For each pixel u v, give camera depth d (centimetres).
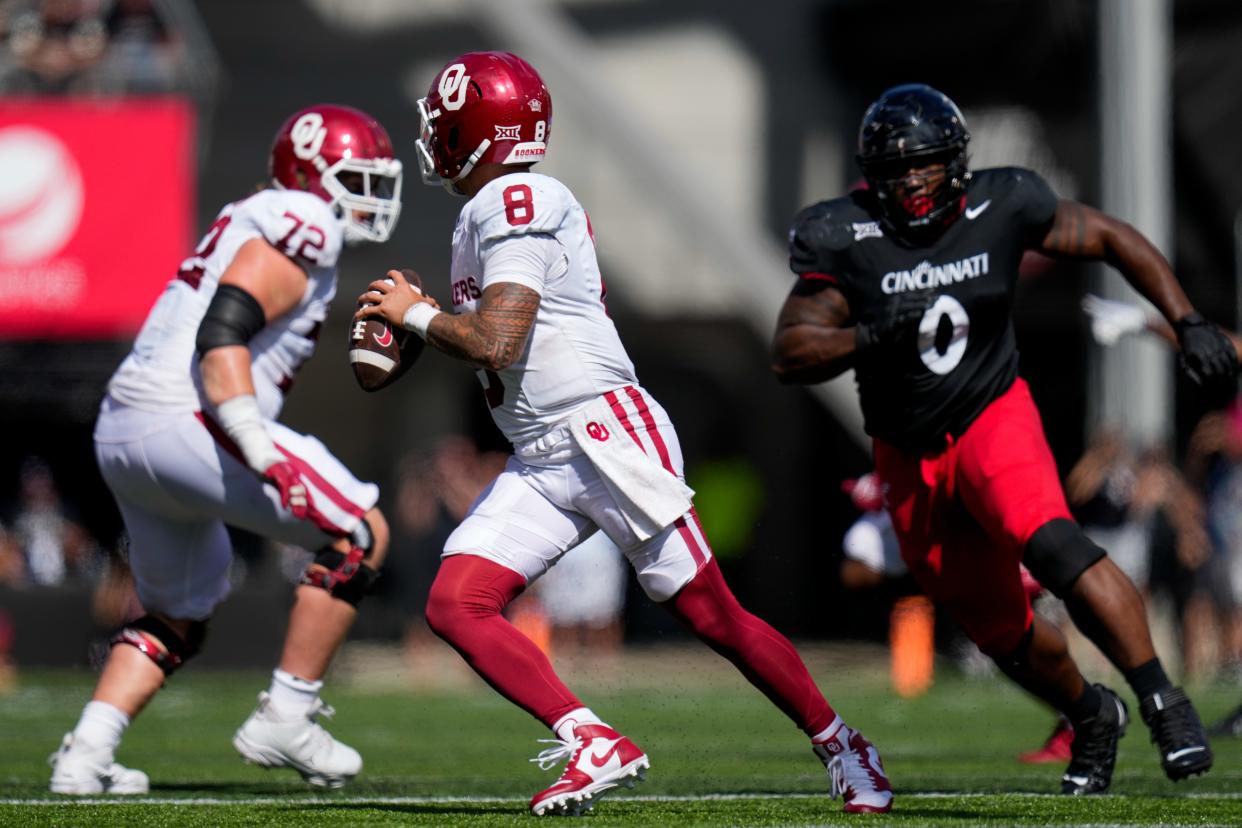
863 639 5997
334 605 1842
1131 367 4700
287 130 1864
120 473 1834
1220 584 4541
